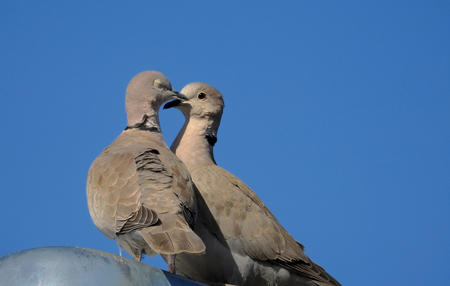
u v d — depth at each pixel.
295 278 13.55
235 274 13.12
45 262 8.14
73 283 8.02
